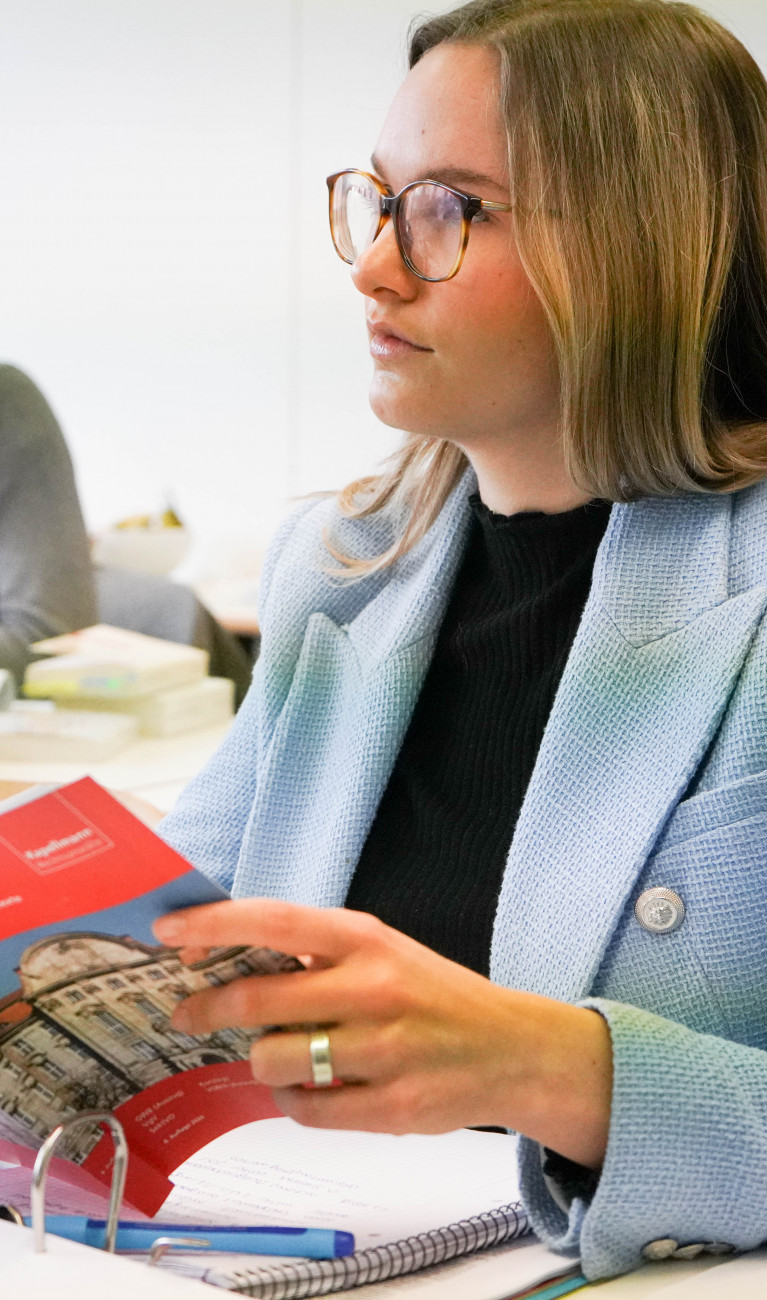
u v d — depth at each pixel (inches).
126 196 89.2
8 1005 22.9
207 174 90.0
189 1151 26.2
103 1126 24.8
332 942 23.9
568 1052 25.7
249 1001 23.7
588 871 31.5
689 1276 25.9
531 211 33.4
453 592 40.0
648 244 33.6
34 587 82.8
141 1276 21.5
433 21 37.5
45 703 78.3
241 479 92.7
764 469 35.4
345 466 92.8
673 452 34.7
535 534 37.5
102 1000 23.4
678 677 32.9
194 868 22.2
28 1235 23.2
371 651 40.5
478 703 37.9
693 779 31.9
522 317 34.2
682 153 33.9
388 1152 30.3
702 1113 26.0
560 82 33.6
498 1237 26.2
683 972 30.4
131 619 88.1
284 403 92.7
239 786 43.9
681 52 34.5
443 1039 24.4
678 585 34.5
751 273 36.3
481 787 36.9
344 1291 23.8
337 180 36.6
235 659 89.8
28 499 83.8
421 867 36.6
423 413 35.7
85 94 88.1
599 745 32.9
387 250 34.6
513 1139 31.8
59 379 89.8
